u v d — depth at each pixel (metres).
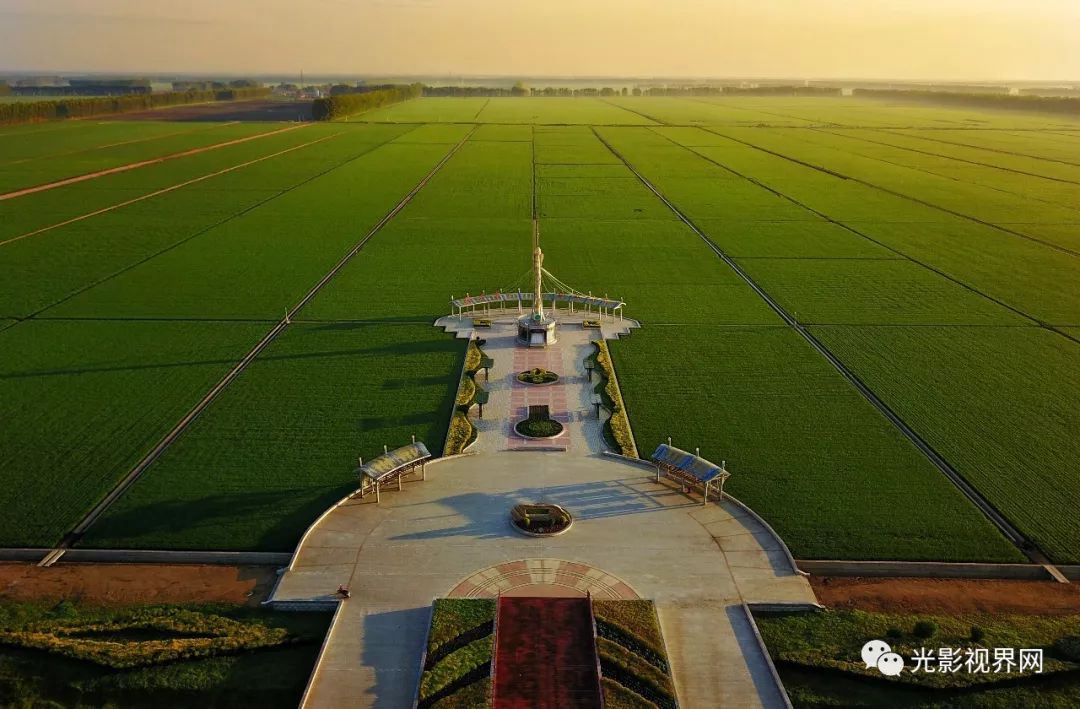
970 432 45.22
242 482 39.72
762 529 35.41
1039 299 69.38
